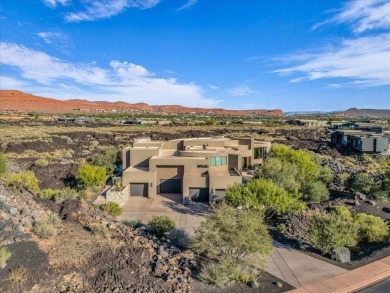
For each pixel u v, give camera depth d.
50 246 13.24
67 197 21.59
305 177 30.69
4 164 24.97
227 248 14.58
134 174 29.20
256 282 13.27
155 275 12.88
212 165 31.34
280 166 28.34
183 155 32.44
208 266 13.48
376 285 13.93
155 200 28.41
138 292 11.62
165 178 30.47
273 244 18.36
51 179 31.58
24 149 47.47
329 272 14.90
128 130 85.00
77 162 41.62
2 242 12.32
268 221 22.64
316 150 57.12
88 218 17.58
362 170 39.44
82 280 11.73
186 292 12.12
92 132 73.94
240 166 31.70
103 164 37.69
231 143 40.25
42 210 16.81
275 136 81.19
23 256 11.94
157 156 32.31
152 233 18.02
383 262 15.93
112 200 26.27
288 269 15.17
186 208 26.25
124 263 13.20
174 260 14.39
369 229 19.86
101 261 12.97
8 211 14.65
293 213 23.19
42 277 11.27
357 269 15.20
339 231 17.14
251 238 14.16
